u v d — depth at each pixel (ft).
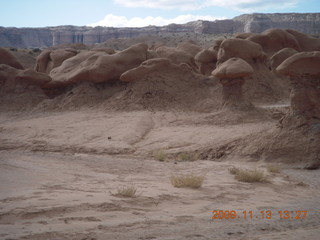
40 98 115.44
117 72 109.19
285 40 151.33
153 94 101.96
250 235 16.60
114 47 364.38
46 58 164.35
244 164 55.21
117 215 20.16
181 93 103.50
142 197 25.27
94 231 16.47
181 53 127.65
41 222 17.62
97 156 58.70
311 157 53.67
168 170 44.24
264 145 58.18
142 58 113.19
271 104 114.21
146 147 68.74
